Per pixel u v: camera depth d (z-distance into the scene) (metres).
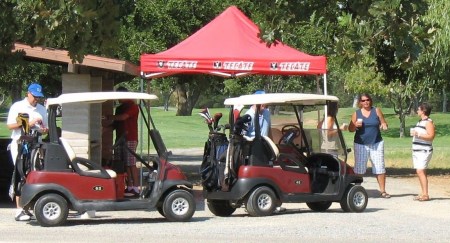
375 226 22.50
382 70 38.59
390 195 31.55
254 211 24.67
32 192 21.92
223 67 30.88
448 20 37.38
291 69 31.20
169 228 21.98
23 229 21.59
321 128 28.69
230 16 33.22
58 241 19.23
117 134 26.81
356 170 30.23
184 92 124.06
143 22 41.97
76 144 30.39
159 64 30.92
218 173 24.91
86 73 30.59
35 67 47.94
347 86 96.81
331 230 21.64
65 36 17.23
